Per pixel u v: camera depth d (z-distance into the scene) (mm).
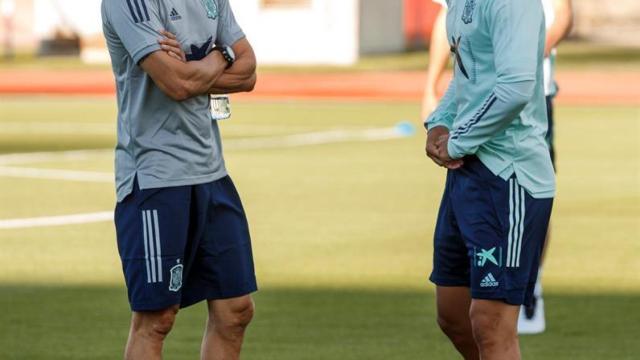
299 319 25297
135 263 17234
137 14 16906
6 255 32031
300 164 50094
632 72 96438
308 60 112688
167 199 17141
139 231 17172
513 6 15984
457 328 17953
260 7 113250
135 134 17188
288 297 27219
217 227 17812
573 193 41594
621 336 23938
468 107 16609
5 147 57188
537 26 16062
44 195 42406
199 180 17406
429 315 25641
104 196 42094
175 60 16859
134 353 17422
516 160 16375
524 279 16484
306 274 29484
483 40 16344
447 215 17328
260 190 42906
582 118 66875
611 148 53875
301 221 36688
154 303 17188
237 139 59750
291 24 113062
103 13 17219
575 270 29875
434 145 16953
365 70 102812
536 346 23266
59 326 24844
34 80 95562
